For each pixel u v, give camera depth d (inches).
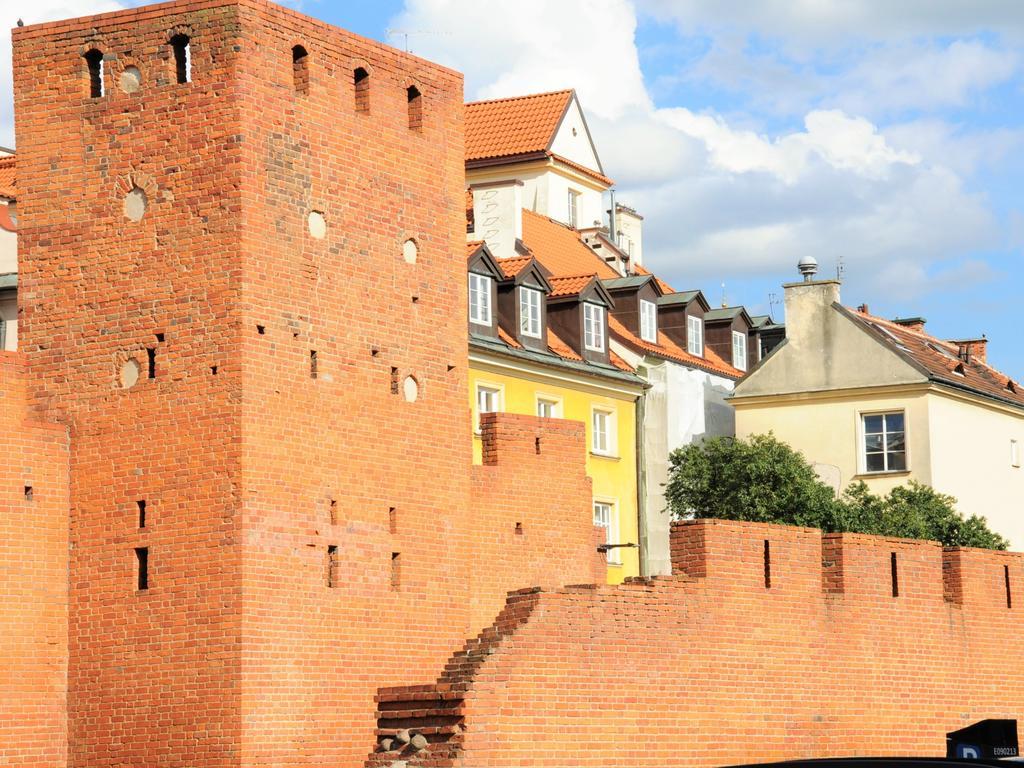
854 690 1672.0
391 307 1535.4
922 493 2303.2
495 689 1396.4
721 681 1561.3
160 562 1419.8
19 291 1486.2
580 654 1456.7
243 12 1428.4
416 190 1568.7
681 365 2635.3
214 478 1406.3
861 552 1694.1
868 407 2546.8
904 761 578.2
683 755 1519.4
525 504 1716.3
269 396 1423.5
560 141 3127.5
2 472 1418.6
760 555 1614.2
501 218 2623.0
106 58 1470.2
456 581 1567.4
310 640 1437.0
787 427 2593.5
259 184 1429.6
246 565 1392.7
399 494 1526.8
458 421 1587.1
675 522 1588.3
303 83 1480.1
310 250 1467.8
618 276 2834.6
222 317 1413.6
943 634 1765.5
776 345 2844.5
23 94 1491.1
